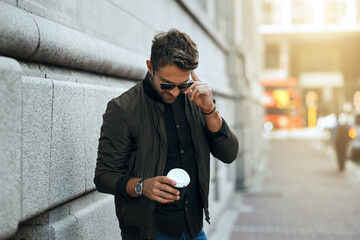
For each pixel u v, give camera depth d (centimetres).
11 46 190
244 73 1235
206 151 226
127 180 200
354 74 4256
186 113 222
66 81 250
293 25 4241
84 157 267
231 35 1098
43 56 223
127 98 213
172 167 219
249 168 1141
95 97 287
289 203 917
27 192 200
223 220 764
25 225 232
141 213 209
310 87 4397
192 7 641
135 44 397
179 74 201
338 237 652
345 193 1023
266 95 3378
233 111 1075
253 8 1986
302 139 2861
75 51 252
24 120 197
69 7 267
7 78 161
